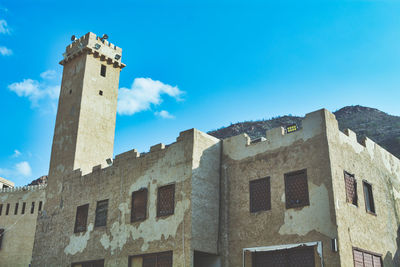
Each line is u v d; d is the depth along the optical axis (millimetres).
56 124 30062
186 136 19734
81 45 31016
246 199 18656
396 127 80938
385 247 18469
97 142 29188
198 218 18266
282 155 18078
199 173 19047
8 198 54250
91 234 22812
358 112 108438
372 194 18984
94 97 30016
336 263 14930
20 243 50812
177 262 17734
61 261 23984
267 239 17250
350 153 18156
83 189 24844
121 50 33000
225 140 20719
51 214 26500
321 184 16328
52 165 28625
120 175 22641
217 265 18453
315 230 15891
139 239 19922
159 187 20078
